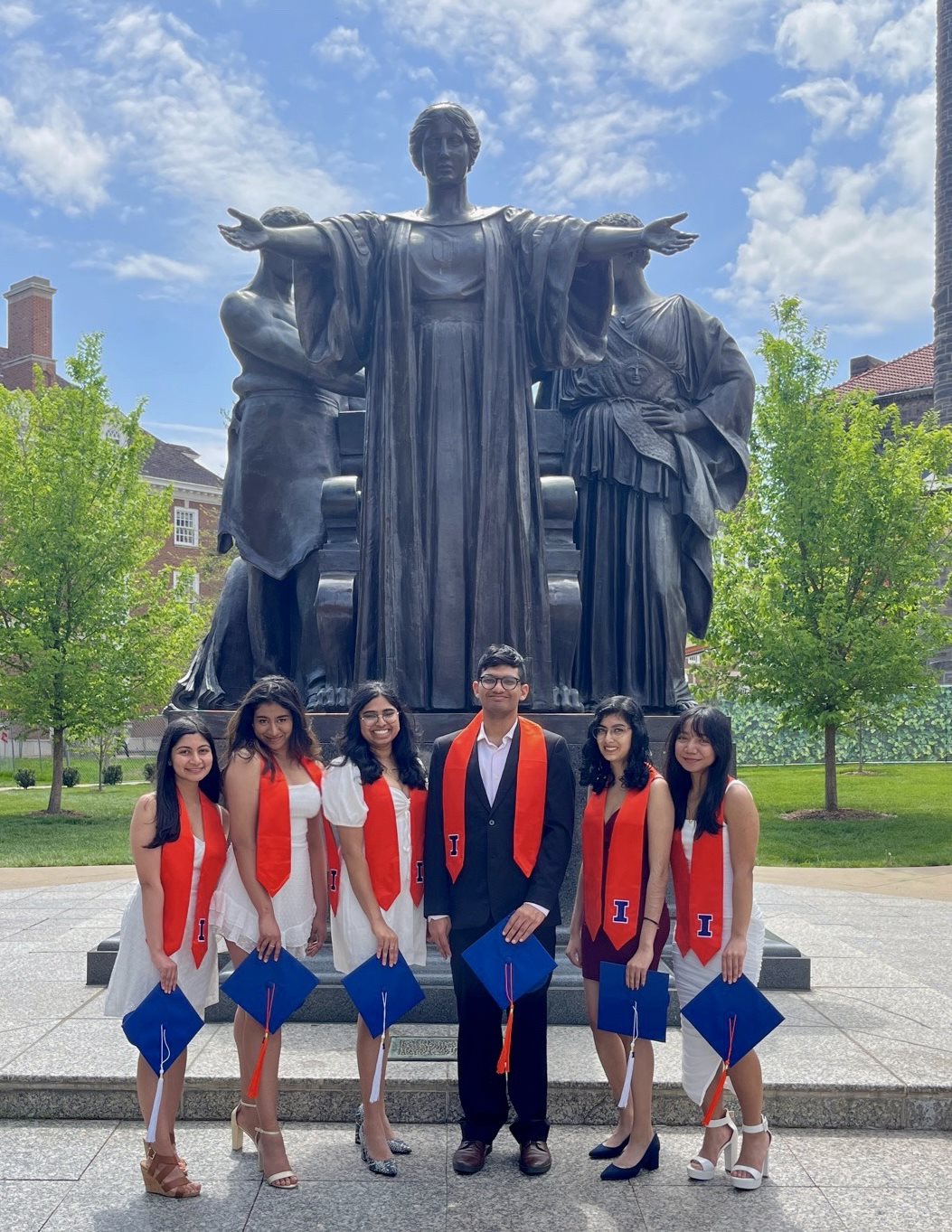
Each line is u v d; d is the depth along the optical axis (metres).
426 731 6.36
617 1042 4.48
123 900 9.96
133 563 22.62
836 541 19.61
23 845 16.78
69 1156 4.42
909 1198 4.06
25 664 22.39
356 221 6.81
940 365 35.53
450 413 6.68
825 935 8.03
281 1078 4.79
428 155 6.81
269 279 7.46
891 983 6.45
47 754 42.56
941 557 20.25
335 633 6.67
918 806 20.34
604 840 4.39
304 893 4.36
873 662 19.11
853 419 20.84
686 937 4.29
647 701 7.19
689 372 7.55
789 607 19.95
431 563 6.62
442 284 6.68
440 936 4.37
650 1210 3.96
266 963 4.21
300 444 7.28
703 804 4.26
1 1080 4.78
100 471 22.44
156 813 4.16
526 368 6.75
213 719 6.77
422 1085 4.78
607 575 7.28
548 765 4.43
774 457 19.88
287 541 7.15
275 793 4.29
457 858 4.38
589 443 7.28
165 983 4.06
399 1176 4.24
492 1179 4.23
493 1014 4.38
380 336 6.70
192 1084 4.80
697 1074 4.26
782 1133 4.70
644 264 7.66
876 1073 4.85
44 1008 5.80
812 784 24.75
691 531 7.43
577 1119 4.77
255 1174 4.25
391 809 4.31
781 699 20.03
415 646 6.53
